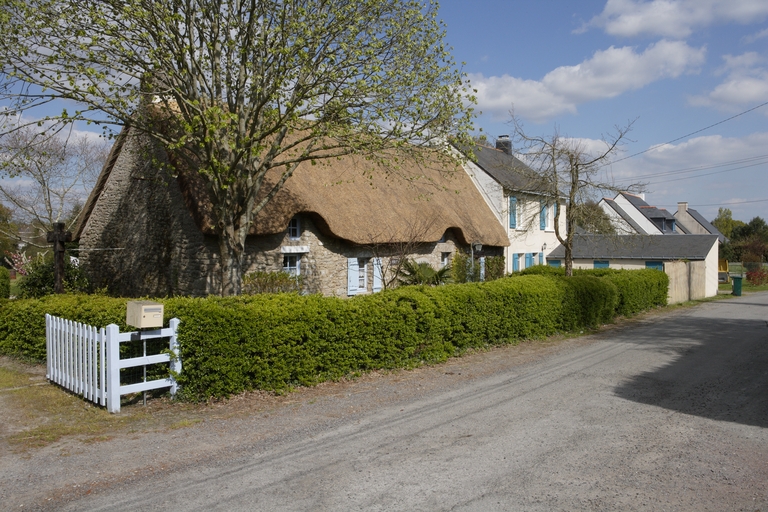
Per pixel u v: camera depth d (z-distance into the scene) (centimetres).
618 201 4559
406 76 1048
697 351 1177
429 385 851
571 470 506
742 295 3036
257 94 1046
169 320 757
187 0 991
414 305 1008
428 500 443
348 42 1015
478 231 2152
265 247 1412
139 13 878
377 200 1739
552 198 1820
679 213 5838
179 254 1422
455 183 2322
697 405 740
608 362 1047
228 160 1062
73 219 2942
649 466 517
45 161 2172
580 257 3144
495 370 968
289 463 526
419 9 1063
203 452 559
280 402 750
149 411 711
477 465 518
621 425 646
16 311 1059
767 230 6162
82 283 1720
